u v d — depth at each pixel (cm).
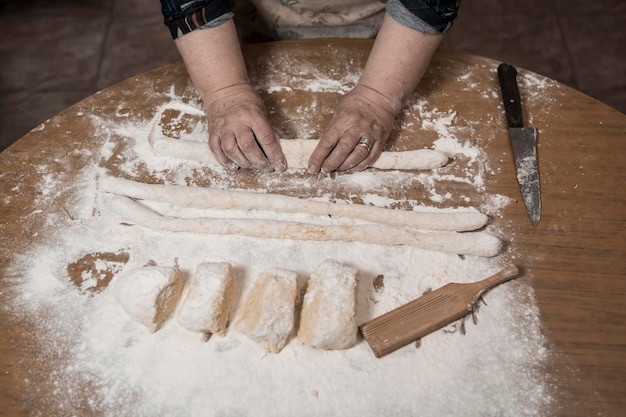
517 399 101
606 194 128
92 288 113
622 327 110
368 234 120
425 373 104
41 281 113
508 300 113
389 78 133
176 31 131
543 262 118
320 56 150
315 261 118
